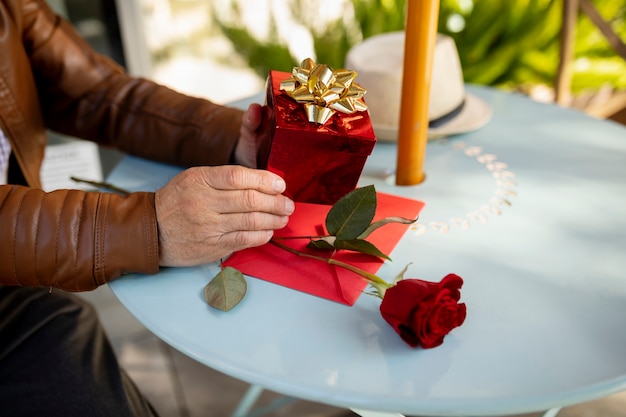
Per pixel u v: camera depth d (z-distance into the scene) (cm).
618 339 78
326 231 95
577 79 222
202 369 165
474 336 79
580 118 125
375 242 93
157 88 115
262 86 247
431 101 115
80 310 110
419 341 77
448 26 221
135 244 87
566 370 75
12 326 104
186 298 86
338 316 82
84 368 100
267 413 151
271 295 86
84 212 88
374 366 76
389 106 114
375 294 84
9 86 106
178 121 110
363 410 79
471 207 100
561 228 95
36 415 95
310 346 79
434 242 94
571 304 83
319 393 73
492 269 89
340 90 88
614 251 91
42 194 89
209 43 246
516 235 94
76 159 209
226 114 109
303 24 227
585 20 215
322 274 88
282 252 92
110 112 114
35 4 113
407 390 73
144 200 89
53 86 115
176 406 154
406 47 97
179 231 87
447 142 118
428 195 103
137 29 217
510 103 132
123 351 170
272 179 87
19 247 87
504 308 83
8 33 105
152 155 113
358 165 89
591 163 110
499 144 116
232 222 86
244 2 235
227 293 84
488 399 72
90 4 207
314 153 87
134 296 87
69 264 87
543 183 105
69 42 115
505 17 218
